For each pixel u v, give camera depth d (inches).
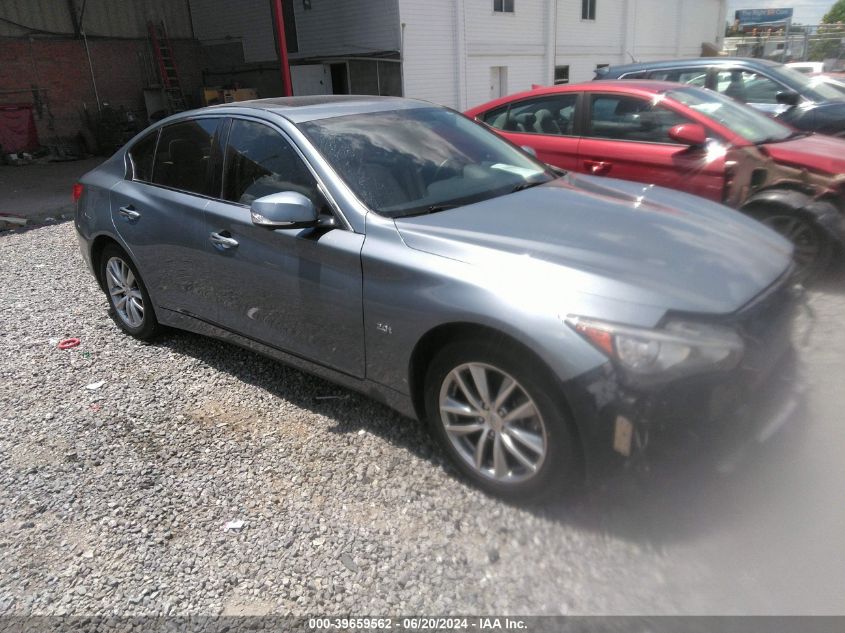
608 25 1074.7
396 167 135.4
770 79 290.5
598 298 95.3
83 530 110.3
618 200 134.8
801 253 192.1
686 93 221.1
